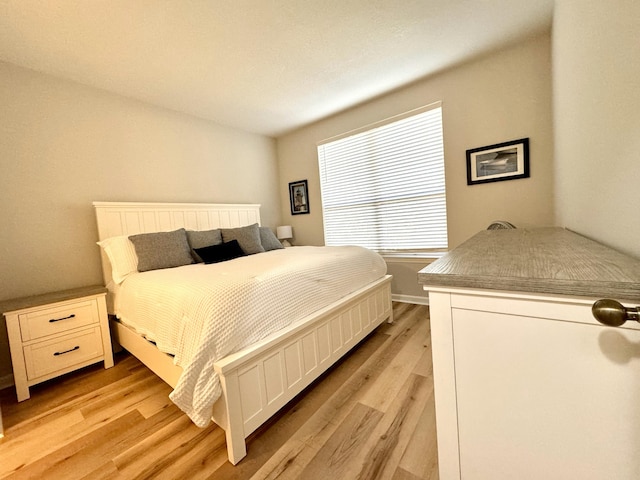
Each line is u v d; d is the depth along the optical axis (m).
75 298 2.09
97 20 1.80
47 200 2.35
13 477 1.24
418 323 2.70
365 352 2.20
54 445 1.42
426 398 1.61
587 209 1.15
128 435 1.46
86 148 2.58
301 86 2.87
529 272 0.64
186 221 3.19
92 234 2.58
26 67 2.26
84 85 2.58
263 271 1.73
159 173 3.10
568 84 1.47
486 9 1.97
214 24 1.92
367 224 3.61
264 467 1.21
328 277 1.95
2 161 2.16
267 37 2.10
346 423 1.45
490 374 0.68
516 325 0.64
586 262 0.70
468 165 2.76
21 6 1.64
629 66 0.66
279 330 1.50
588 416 0.58
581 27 1.12
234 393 1.23
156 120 3.08
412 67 2.67
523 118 2.47
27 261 2.25
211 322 1.28
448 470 0.77
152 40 2.03
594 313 0.47
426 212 3.14
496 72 2.56
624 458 0.56
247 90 2.88
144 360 1.89
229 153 3.82
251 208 3.91
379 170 3.43
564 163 1.69
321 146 3.96
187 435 1.44
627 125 0.69
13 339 1.83
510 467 0.68
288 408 1.59
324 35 2.12
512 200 2.59
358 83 2.90
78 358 2.10
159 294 1.69
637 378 0.53
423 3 1.87
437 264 0.82
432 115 2.99
